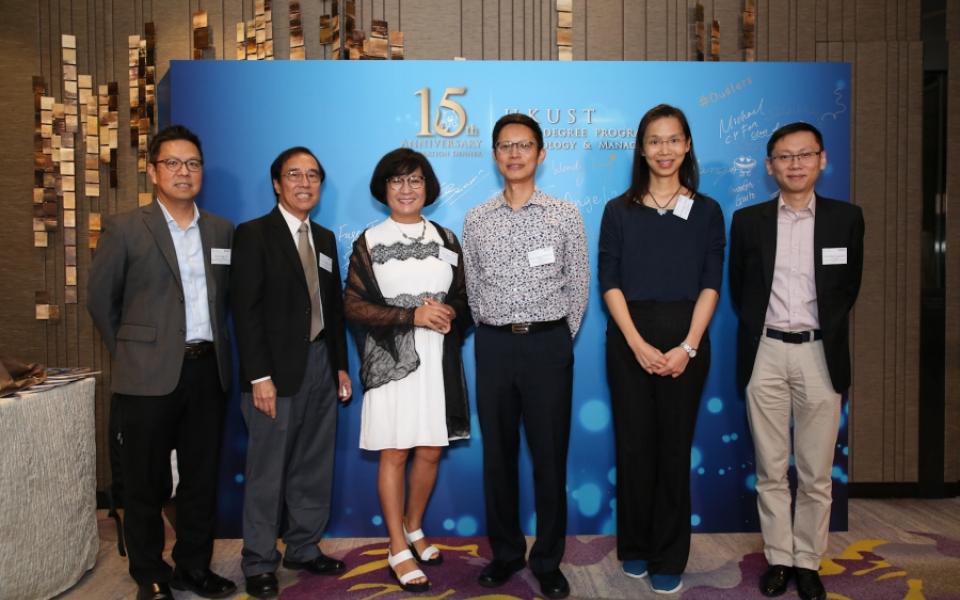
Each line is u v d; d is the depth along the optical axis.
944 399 3.61
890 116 3.54
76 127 3.54
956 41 3.55
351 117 3.00
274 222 2.53
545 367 2.41
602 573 2.65
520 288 2.40
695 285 2.46
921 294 3.58
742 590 2.49
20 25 3.53
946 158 3.57
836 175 3.06
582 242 2.51
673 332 2.43
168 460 2.41
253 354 2.40
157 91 3.39
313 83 2.98
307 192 2.53
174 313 2.33
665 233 2.47
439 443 2.53
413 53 3.45
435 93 3.01
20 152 3.55
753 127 3.05
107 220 2.35
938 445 3.60
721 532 3.08
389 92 3.00
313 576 2.63
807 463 2.47
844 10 3.53
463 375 2.65
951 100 3.57
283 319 2.48
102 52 3.53
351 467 3.03
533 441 2.45
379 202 2.98
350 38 3.35
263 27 3.43
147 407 2.28
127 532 2.34
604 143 3.04
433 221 3.02
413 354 2.49
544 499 2.45
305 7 3.45
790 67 3.04
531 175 2.46
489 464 2.48
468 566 2.72
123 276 2.32
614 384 2.54
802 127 2.43
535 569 2.48
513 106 3.03
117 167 3.54
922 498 3.61
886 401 3.59
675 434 2.45
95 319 2.33
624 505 2.57
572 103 3.03
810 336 2.44
